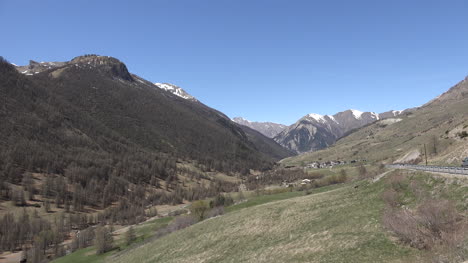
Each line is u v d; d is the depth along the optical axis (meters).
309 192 113.69
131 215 171.62
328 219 48.53
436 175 44.31
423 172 49.12
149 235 107.50
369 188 57.19
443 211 31.41
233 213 75.81
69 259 97.06
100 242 98.31
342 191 64.81
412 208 39.09
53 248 121.19
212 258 50.50
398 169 58.28
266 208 68.12
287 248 42.50
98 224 161.75
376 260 30.17
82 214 179.50
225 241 56.47
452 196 35.84
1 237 129.38
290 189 140.75
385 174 59.66
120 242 106.69
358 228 39.78
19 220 144.75
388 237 33.94
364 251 32.72
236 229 60.69
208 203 137.25
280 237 48.88
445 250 26.75
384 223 36.66
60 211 176.25
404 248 30.64
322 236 41.81
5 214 146.88
